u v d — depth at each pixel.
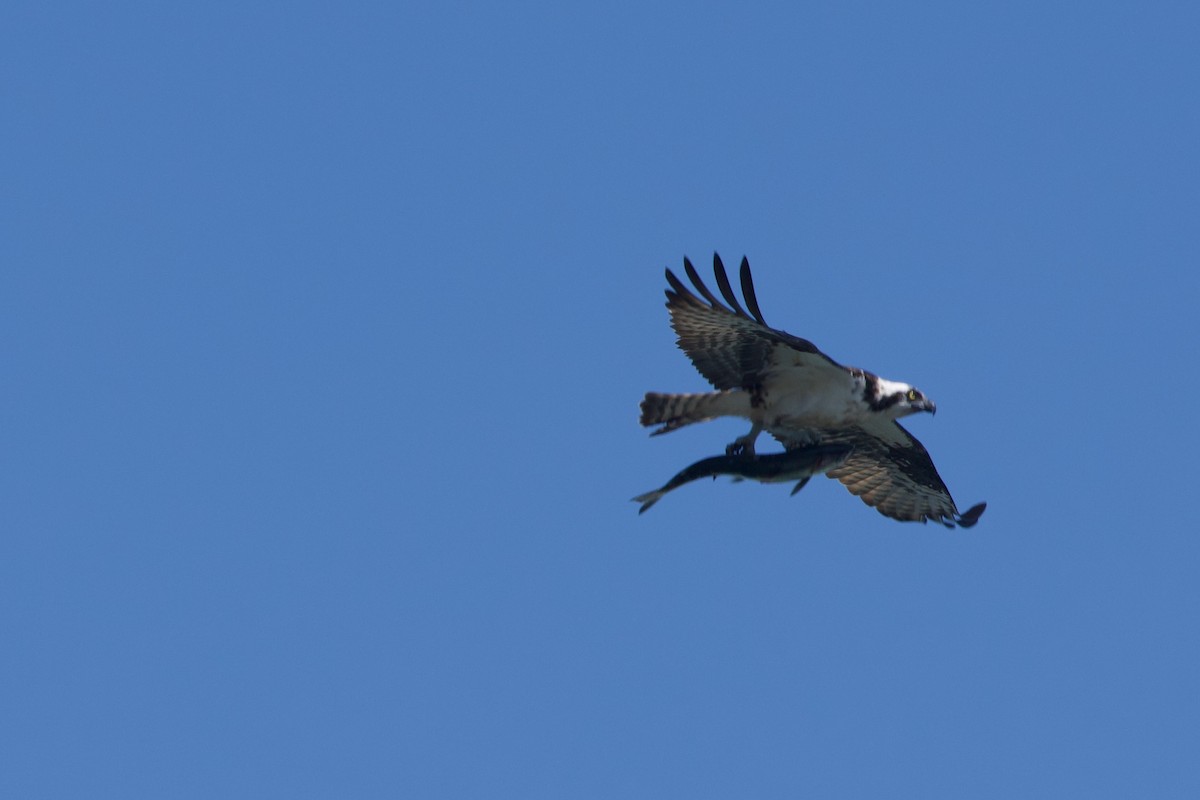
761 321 16.92
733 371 17.97
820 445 16.52
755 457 15.77
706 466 15.66
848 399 18.12
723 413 18.16
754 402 18.05
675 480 15.70
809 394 18.05
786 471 15.70
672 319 17.53
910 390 18.56
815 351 17.27
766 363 17.77
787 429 18.30
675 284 17.12
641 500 15.77
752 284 16.62
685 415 18.12
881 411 18.36
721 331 17.50
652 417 18.09
